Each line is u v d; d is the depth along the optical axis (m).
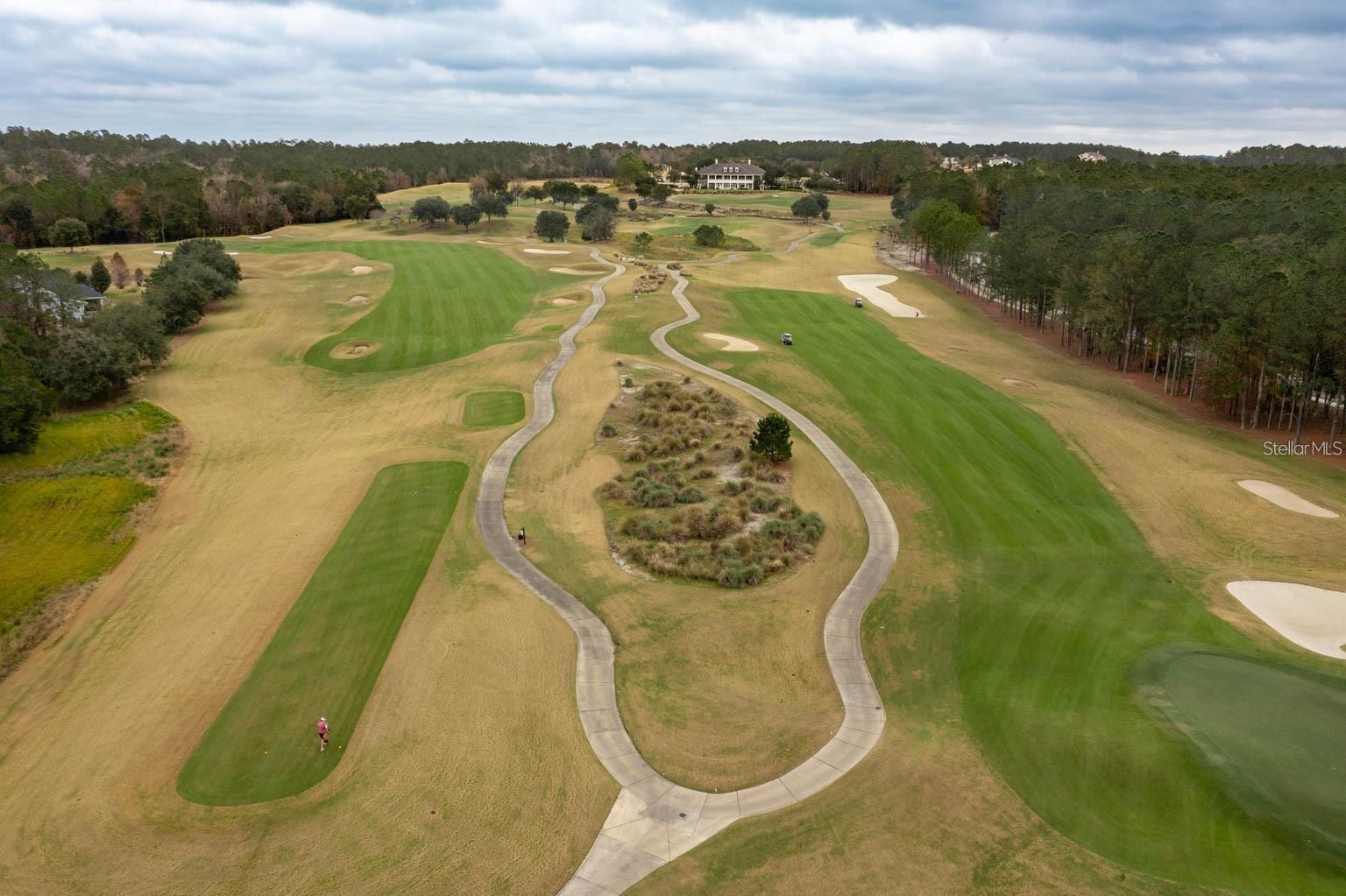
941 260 128.38
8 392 54.81
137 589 41.03
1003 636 34.84
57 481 52.56
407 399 69.12
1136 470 53.03
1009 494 49.75
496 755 28.12
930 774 26.55
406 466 54.78
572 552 43.31
